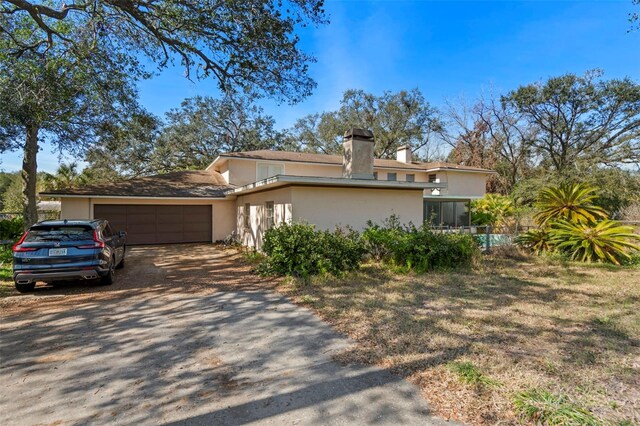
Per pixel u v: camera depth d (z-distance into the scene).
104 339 4.40
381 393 3.02
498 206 22.50
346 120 36.06
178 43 10.03
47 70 9.63
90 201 14.41
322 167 20.03
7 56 9.98
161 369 3.56
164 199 15.55
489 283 7.28
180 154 31.67
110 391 3.13
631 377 3.23
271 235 8.59
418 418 2.65
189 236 16.25
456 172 23.92
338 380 3.27
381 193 11.41
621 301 5.91
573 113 27.80
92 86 11.52
